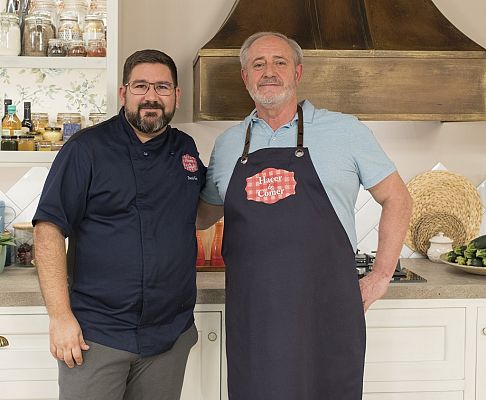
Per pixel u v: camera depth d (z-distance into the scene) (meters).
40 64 2.68
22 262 2.94
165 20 3.10
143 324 2.16
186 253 2.21
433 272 2.87
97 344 2.11
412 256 3.22
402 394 2.63
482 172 3.20
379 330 2.61
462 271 2.88
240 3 2.80
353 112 2.71
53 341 2.05
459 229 3.23
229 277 2.27
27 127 2.81
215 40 2.72
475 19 3.21
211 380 2.59
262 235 2.18
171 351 2.23
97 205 2.12
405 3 2.84
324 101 2.70
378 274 2.28
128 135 2.18
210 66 2.70
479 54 2.72
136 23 3.09
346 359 2.20
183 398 2.59
